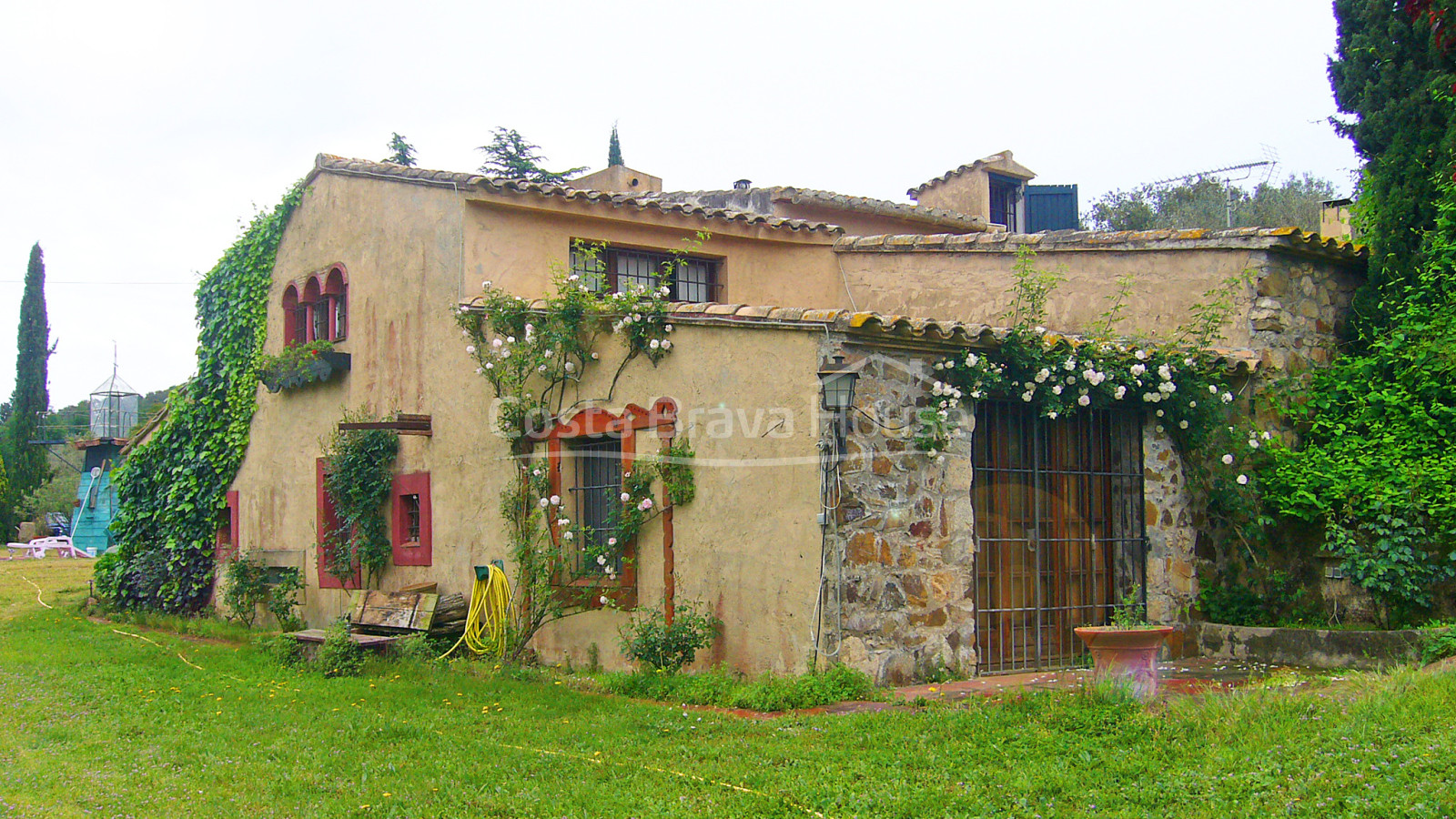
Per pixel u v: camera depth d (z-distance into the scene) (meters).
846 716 6.78
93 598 16.58
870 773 5.55
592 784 5.66
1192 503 9.51
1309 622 9.14
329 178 13.50
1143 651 6.83
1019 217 18.16
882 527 7.95
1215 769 5.17
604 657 9.54
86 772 6.17
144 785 5.91
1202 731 5.79
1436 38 8.23
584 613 9.81
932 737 6.11
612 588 9.45
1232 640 9.05
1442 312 9.39
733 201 14.76
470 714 7.61
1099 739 5.82
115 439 26.75
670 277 12.77
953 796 5.12
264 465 14.55
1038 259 11.27
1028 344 8.58
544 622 10.16
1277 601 9.27
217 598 15.25
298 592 13.42
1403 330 9.52
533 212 11.56
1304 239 9.86
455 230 11.23
